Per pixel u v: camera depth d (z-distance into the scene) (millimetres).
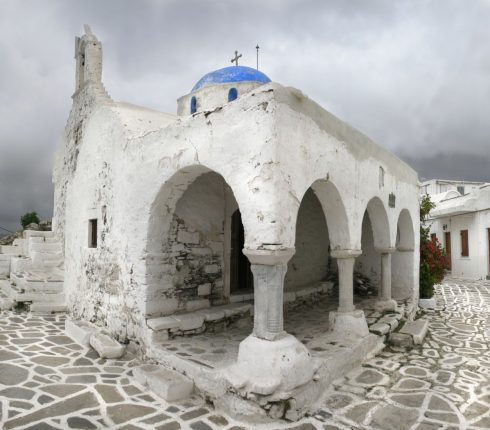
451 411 4098
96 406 3908
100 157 7105
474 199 17016
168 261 5793
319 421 3814
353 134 5973
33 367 4840
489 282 15703
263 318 4113
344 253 5656
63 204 10164
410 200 9039
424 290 10211
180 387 4180
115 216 6340
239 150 4297
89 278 7121
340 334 5703
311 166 4680
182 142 5031
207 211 6430
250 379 3824
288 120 4242
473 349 6340
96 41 8492
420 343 6469
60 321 7371
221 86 7656
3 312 7750
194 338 5539
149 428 3541
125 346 5672
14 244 11484
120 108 7211
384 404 4223
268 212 3977
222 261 6660
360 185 6133
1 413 3631
